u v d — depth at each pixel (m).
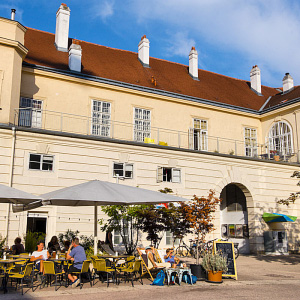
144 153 19.61
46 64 20.86
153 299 8.41
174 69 29.44
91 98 21.41
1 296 8.61
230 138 26.50
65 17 24.52
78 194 10.16
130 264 11.04
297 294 9.38
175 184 20.36
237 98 29.20
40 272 10.90
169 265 11.70
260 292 9.63
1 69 16.88
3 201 12.18
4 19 17.36
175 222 14.16
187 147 24.25
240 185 23.39
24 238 15.33
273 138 27.39
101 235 17.53
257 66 32.31
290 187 25.17
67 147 17.36
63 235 16.41
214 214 21.50
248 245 23.58
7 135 15.98
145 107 23.20
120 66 25.50
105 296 8.73
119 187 11.41
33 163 16.55
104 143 18.36
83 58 24.06
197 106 25.36
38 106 19.72
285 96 29.11
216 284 10.97
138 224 15.02
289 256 21.80
